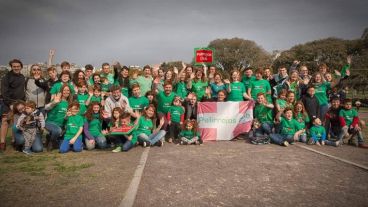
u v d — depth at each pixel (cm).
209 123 927
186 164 611
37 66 852
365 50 4316
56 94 820
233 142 883
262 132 881
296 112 855
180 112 897
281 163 621
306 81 972
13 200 424
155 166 596
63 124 807
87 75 1003
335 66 4588
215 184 490
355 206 405
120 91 853
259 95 879
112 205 404
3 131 771
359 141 814
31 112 740
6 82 812
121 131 759
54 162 632
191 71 1027
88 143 761
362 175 539
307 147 789
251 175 538
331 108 918
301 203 414
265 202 417
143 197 432
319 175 539
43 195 442
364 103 2511
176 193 449
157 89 1024
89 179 513
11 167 592
